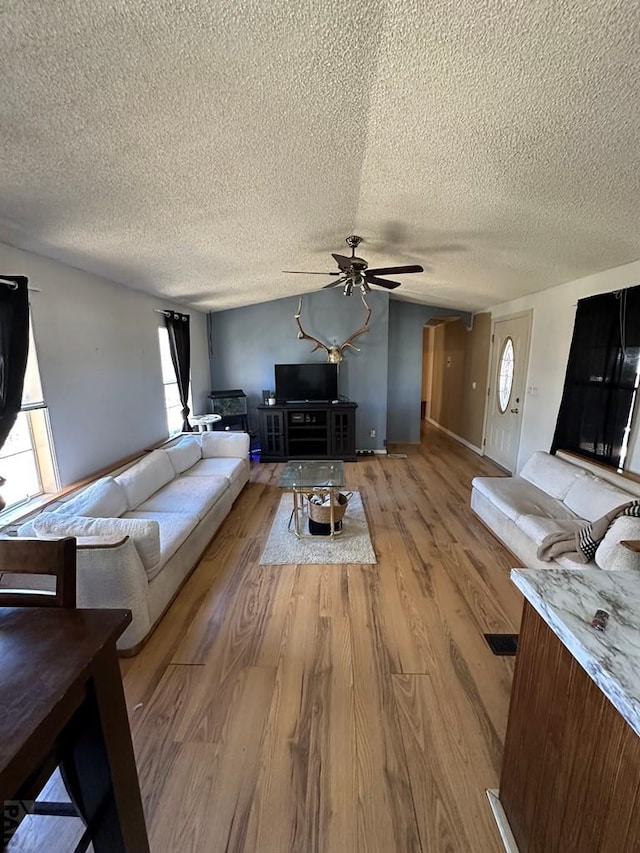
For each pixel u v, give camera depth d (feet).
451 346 25.02
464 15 3.77
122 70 4.21
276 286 17.34
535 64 4.26
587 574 4.04
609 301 10.41
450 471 17.75
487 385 19.57
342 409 19.22
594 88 4.45
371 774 4.91
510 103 4.95
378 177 7.45
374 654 6.89
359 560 10.02
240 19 3.80
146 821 4.44
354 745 5.27
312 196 8.29
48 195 6.46
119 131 5.23
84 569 6.65
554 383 13.61
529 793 3.88
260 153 6.35
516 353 16.55
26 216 6.94
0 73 3.97
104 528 7.18
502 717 5.69
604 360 10.61
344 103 5.18
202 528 10.21
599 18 3.60
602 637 3.05
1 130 4.79
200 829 4.36
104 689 3.26
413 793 4.69
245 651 6.99
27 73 4.02
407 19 3.85
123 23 3.69
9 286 7.23
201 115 5.19
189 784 4.82
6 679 2.82
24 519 7.88
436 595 8.57
